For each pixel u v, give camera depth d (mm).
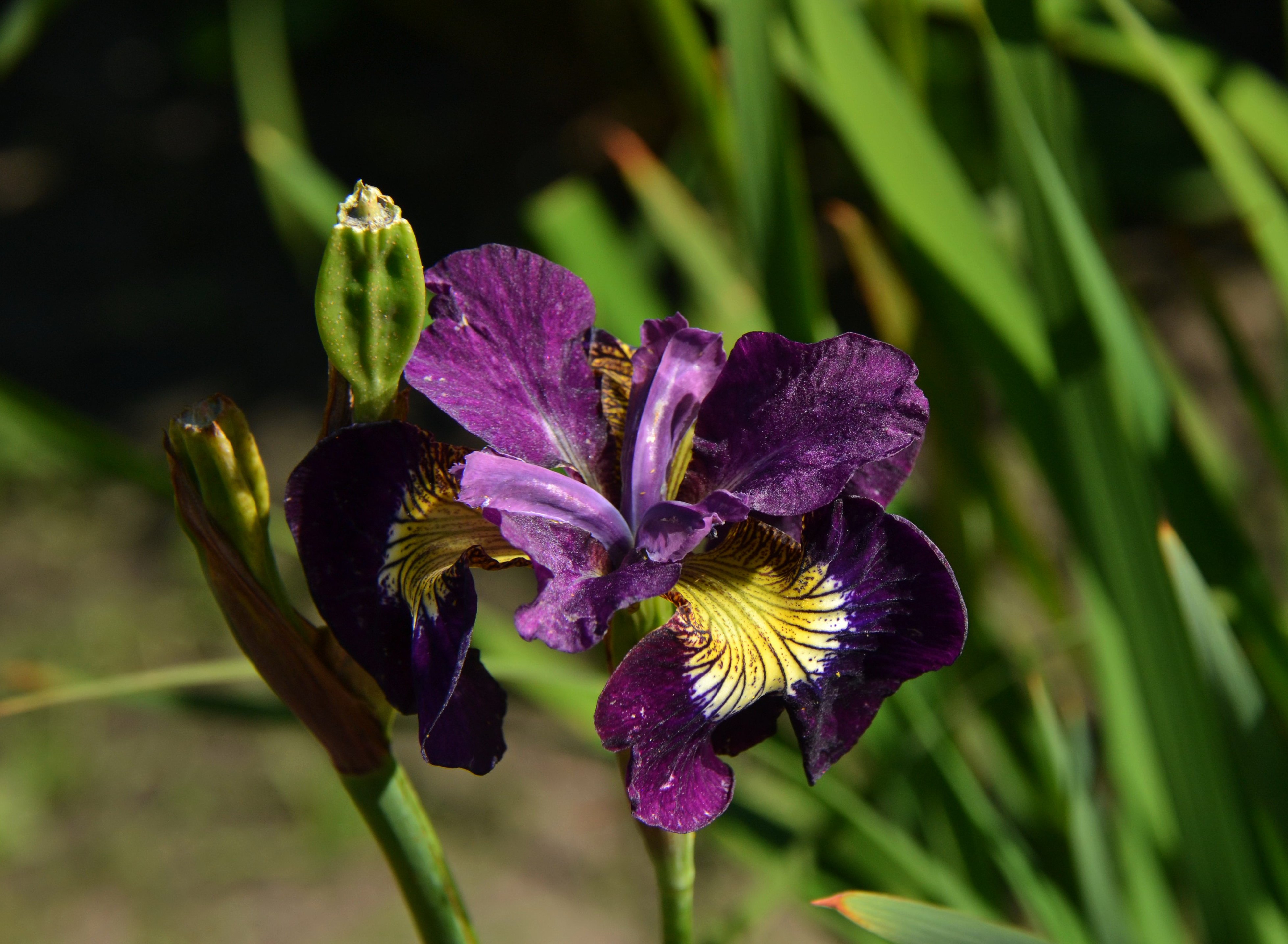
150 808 1373
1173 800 688
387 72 2598
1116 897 686
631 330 826
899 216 731
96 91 2682
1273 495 1476
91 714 1489
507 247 595
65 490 1771
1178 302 1797
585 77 2436
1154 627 686
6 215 2377
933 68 916
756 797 796
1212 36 2197
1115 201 1998
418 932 609
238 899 1269
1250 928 681
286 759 1422
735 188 869
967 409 811
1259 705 664
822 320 757
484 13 2455
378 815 599
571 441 600
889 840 710
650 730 578
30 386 1962
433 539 580
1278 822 669
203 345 2014
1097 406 691
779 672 588
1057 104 715
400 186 2305
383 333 567
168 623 1554
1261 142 791
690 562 600
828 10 714
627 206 2139
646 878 1267
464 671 573
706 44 849
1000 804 929
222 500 577
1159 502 684
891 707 761
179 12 2850
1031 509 1462
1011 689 812
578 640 575
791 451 591
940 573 583
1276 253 719
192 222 2307
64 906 1274
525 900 1245
